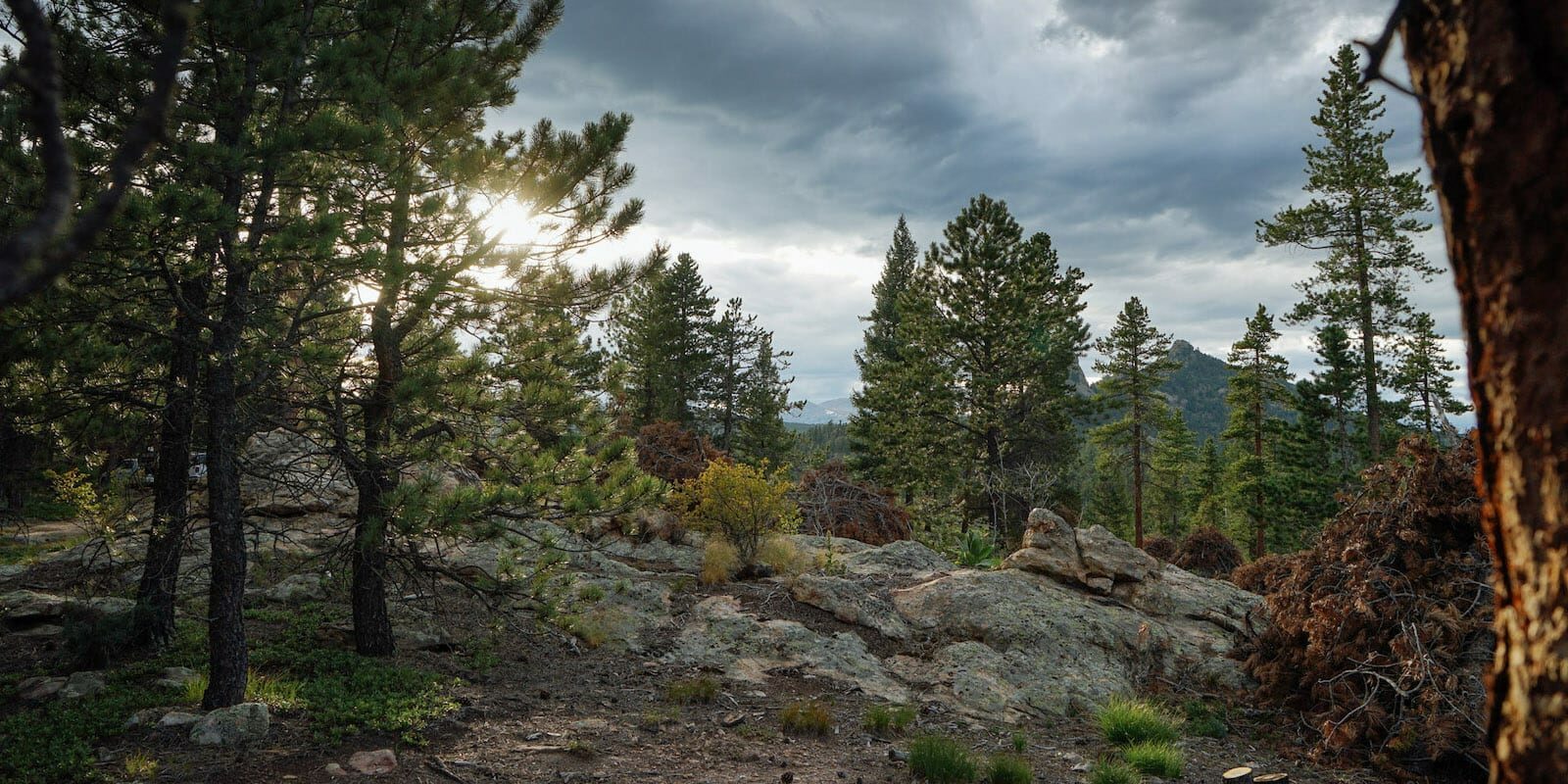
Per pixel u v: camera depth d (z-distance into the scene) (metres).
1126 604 14.58
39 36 1.04
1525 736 1.31
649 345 44.66
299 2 8.82
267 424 9.62
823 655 11.91
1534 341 1.27
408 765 7.39
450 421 10.38
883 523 22.52
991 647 12.58
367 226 9.19
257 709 7.85
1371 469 11.98
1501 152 1.29
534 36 11.99
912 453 40.84
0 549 14.49
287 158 8.65
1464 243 1.39
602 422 11.01
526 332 10.56
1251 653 12.68
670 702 9.94
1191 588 15.55
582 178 10.45
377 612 10.53
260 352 8.78
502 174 10.09
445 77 9.88
